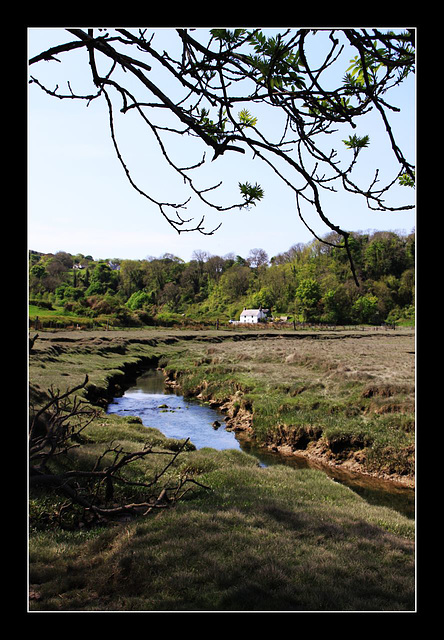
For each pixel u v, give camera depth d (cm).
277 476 1509
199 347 6112
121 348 5247
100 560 813
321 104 284
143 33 296
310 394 2694
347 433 2086
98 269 12125
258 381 3203
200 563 779
